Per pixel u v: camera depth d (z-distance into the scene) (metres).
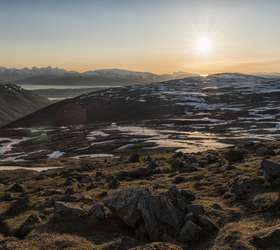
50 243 20.47
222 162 43.41
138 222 21.94
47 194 36.75
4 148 154.75
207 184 31.75
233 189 27.42
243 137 117.69
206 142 109.25
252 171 32.53
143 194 23.08
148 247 17.58
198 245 19.17
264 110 185.38
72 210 24.86
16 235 23.77
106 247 19.17
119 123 192.25
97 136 145.38
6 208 30.98
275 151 45.19
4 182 56.53
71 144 132.62
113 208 23.64
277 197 22.94
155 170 44.28
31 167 82.94
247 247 16.70
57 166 81.00
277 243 16.92
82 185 41.38
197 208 22.56
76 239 20.92
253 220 20.91
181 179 35.84
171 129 152.62
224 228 20.31
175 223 20.92
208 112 198.62
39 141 160.25
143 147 105.19
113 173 46.69
